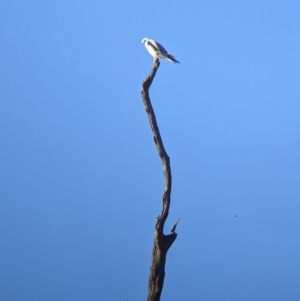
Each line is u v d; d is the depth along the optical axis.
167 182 13.93
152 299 13.84
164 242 13.83
